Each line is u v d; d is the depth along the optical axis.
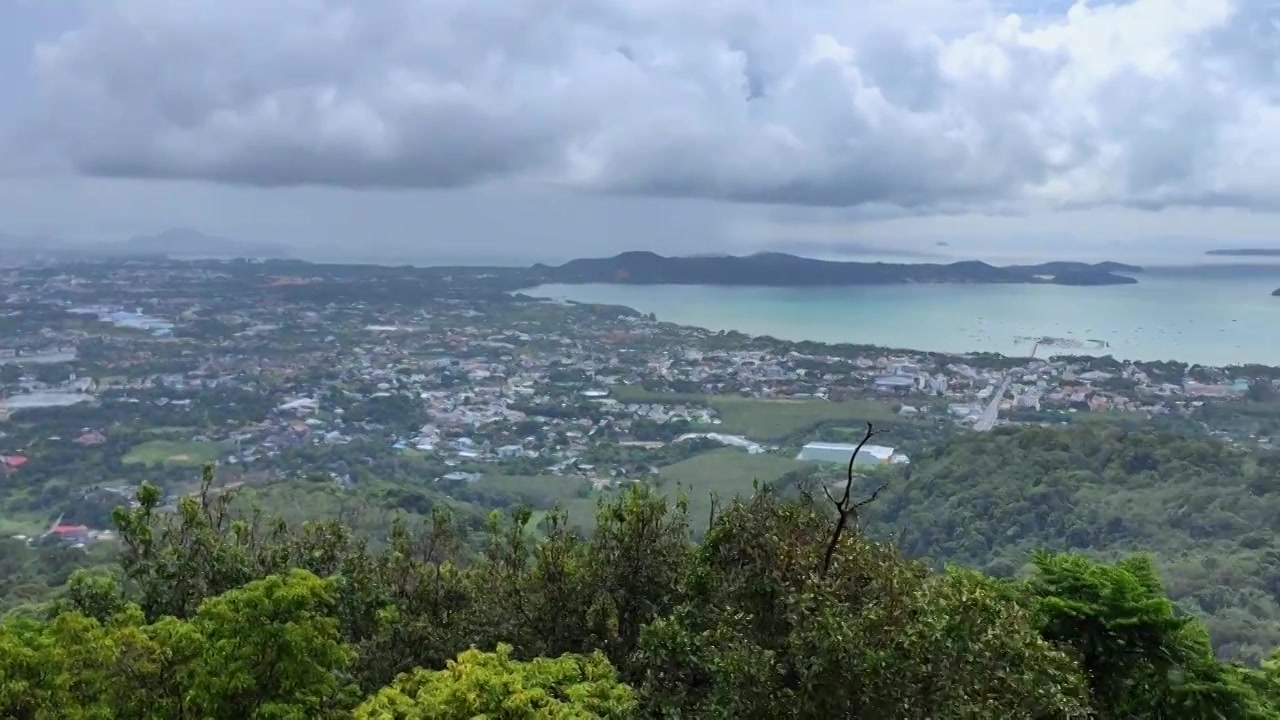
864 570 6.65
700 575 7.21
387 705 6.11
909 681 5.33
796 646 5.63
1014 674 5.49
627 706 6.11
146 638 6.12
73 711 5.70
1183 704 7.53
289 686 6.06
